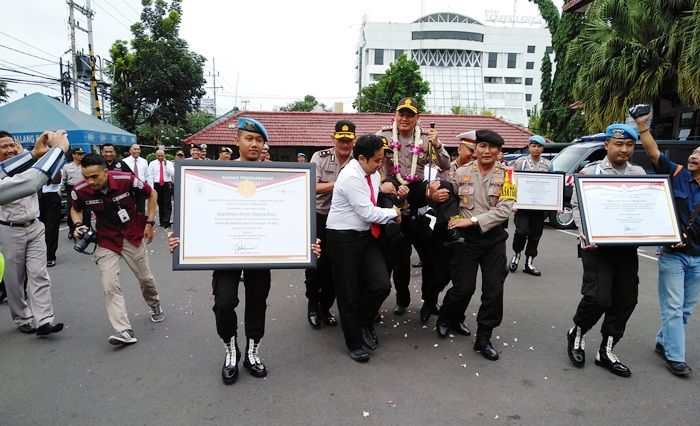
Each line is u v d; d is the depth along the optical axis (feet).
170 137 86.07
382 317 14.79
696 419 8.85
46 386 10.11
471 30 265.13
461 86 269.23
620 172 11.65
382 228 11.33
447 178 13.62
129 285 18.49
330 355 11.75
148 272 13.58
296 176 10.17
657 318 14.42
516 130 66.90
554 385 10.16
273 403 9.38
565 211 32.60
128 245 12.88
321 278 13.60
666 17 34.40
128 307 15.65
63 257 23.63
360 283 12.07
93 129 38.47
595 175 10.62
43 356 11.68
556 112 67.67
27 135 35.76
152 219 13.58
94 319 14.44
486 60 272.51
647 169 32.40
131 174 12.79
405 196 12.38
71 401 9.47
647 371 10.85
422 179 13.53
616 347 12.26
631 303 10.55
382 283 11.10
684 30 32.07
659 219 10.40
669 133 45.29
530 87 276.41
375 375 10.62
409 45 261.85
